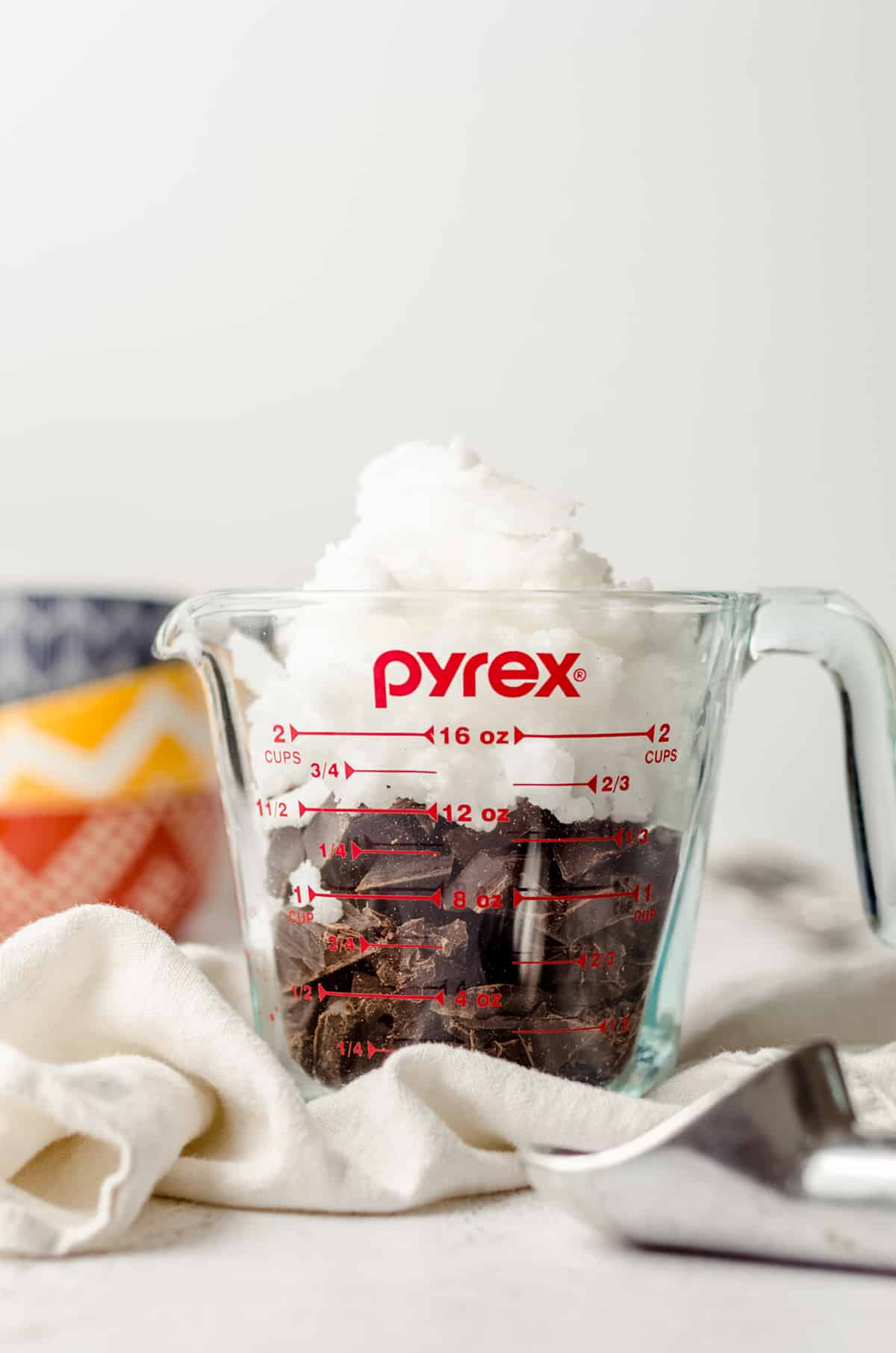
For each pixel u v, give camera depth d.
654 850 0.46
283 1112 0.42
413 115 0.90
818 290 0.90
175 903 0.73
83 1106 0.40
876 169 0.89
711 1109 0.39
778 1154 0.38
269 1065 0.43
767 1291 0.38
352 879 0.45
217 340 0.91
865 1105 0.46
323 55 0.90
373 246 0.91
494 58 0.89
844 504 0.91
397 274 0.91
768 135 0.89
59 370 0.92
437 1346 0.36
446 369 0.91
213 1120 0.44
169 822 0.73
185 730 0.74
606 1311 0.37
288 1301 0.38
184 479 0.92
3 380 0.92
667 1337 0.37
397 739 0.45
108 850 0.71
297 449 0.92
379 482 0.49
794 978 0.59
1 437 0.93
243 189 0.91
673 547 0.92
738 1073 0.47
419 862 0.45
